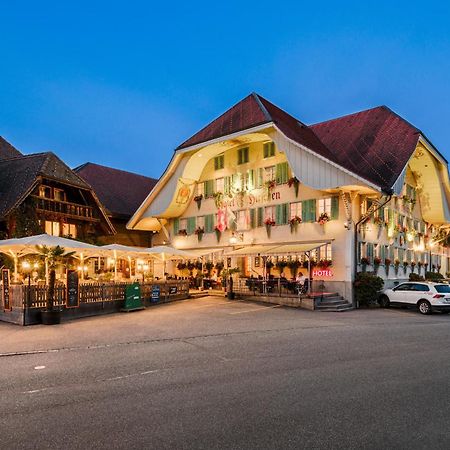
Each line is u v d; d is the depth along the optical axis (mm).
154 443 5625
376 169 25328
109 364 10070
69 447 5535
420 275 34438
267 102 30781
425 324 17188
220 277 30562
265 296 25266
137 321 17625
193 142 29641
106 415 6648
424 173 33000
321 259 25984
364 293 24375
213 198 31938
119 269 34312
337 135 31219
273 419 6430
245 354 11133
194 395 7613
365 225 26359
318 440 5695
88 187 29672
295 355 10992
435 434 5895
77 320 18031
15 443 5672
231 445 5547
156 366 9836
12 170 29141
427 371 9289
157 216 33438
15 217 25188
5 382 8594
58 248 17609
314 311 21875
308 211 26703
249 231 29609
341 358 10617
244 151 30438
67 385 8336
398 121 28703
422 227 35844
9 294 17484
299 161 25156
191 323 17047
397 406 6996
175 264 34719
